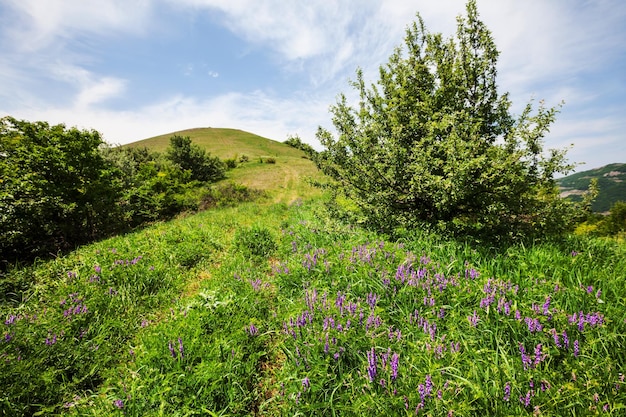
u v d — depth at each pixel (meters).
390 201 7.25
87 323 4.52
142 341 3.94
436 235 5.91
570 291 3.45
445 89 6.82
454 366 2.62
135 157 45.06
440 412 2.14
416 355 2.77
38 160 11.88
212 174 47.38
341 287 4.58
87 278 6.09
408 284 4.05
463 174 5.20
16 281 6.19
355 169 7.60
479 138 6.05
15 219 10.51
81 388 3.45
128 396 2.76
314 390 2.69
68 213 12.61
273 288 5.67
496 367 2.48
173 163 45.47
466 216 6.82
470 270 4.36
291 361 3.28
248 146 94.12
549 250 5.02
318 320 3.61
